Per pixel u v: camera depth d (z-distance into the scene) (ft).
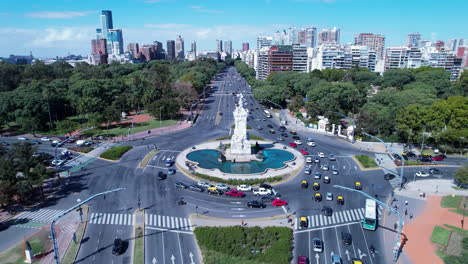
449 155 456.45
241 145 431.84
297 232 265.75
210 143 500.33
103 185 352.08
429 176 383.86
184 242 251.60
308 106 650.84
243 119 425.69
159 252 238.89
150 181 362.33
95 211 297.12
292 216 289.74
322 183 360.89
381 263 231.91
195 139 529.04
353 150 476.13
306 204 312.29
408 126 481.05
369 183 362.94
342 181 367.04
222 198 322.96
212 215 290.15
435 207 313.12
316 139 533.55
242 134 431.02
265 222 279.28
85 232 264.31
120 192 335.26
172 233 263.08
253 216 288.92
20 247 246.06
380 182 366.43
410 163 419.33
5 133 553.23
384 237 263.08
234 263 225.35
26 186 298.35
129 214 291.79
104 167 403.54
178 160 425.69
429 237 264.52
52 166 403.54
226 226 270.67
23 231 266.98
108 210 298.97
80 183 357.20
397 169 404.77
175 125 619.67
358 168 406.82
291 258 233.14
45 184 354.33
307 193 335.67
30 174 320.70
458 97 524.52
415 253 244.01
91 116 591.78
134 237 257.14
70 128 538.47
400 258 237.66
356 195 333.62
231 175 372.17
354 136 533.14
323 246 248.11
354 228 274.16
